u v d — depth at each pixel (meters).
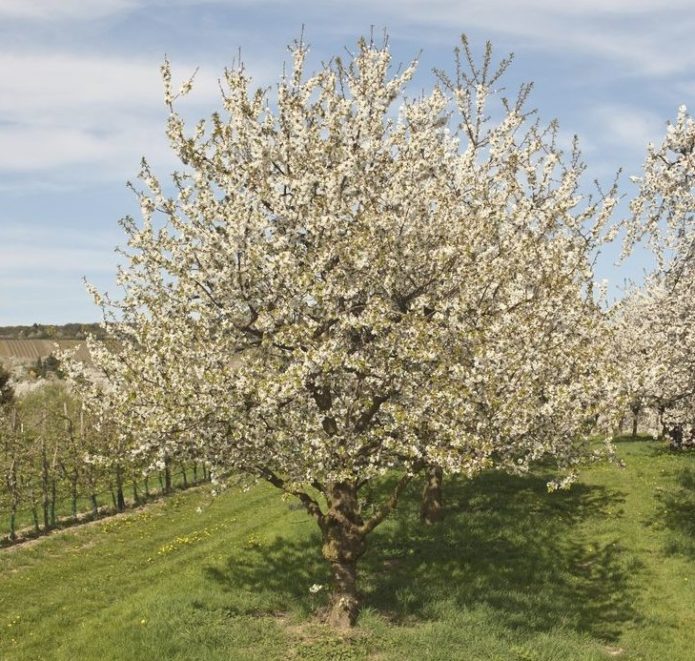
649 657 15.27
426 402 14.32
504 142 22.95
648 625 16.80
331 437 14.84
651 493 26.33
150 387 14.95
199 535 25.42
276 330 15.65
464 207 19.66
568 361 17.09
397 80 18.39
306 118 17.62
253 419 14.61
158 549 24.48
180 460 15.43
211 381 13.89
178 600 17.19
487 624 16.06
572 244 19.97
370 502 24.55
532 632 16.00
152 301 16.23
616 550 21.22
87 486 30.61
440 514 23.05
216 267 15.79
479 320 15.84
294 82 17.83
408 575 19.16
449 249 15.35
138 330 16.50
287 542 21.09
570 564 20.38
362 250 14.92
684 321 22.33
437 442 14.48
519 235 18.23
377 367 15.02
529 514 23.88
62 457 30.23
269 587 18.11
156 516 30.09
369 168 17.50
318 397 16.05
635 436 44.78
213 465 15.24
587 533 22.66
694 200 20.77
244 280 15.80
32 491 28.23
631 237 21.86
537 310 16.47
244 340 16.22
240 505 30.48
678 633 16.42
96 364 16.34
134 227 16.38
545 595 18.05
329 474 14.58
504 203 19.14
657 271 22.88
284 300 15.25
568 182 22.39
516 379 15.52
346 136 17.55
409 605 17.11
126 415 15.61
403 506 24.27
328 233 15.52
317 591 17.77
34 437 32.16
